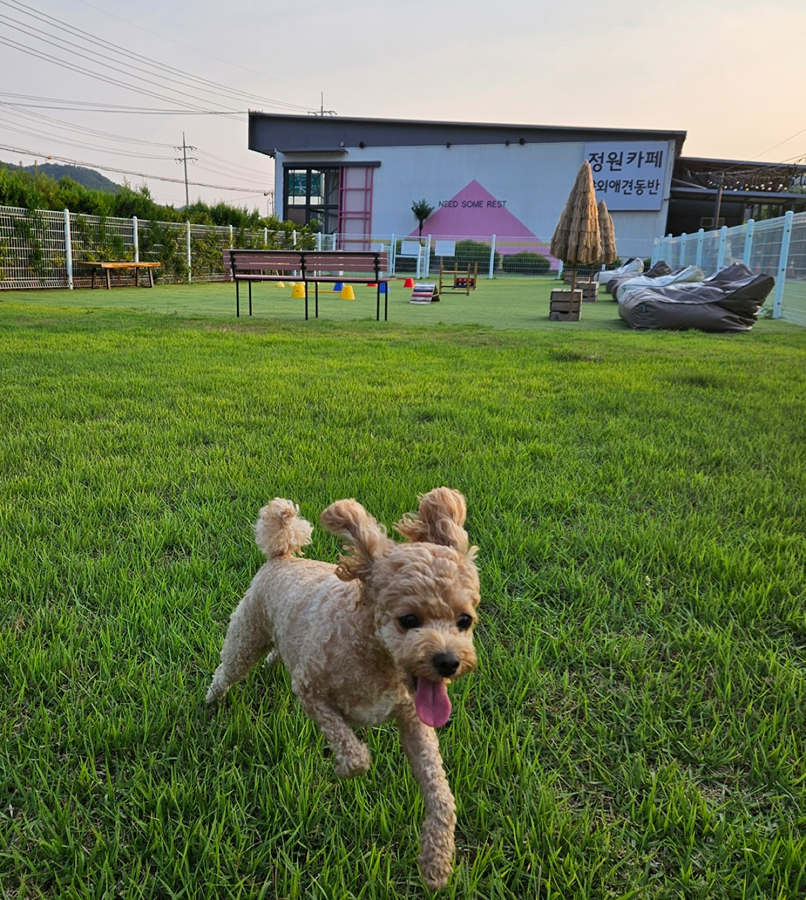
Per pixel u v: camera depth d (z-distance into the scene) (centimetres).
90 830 196
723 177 5519
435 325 1505
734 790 217
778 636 297
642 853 193
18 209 2183
